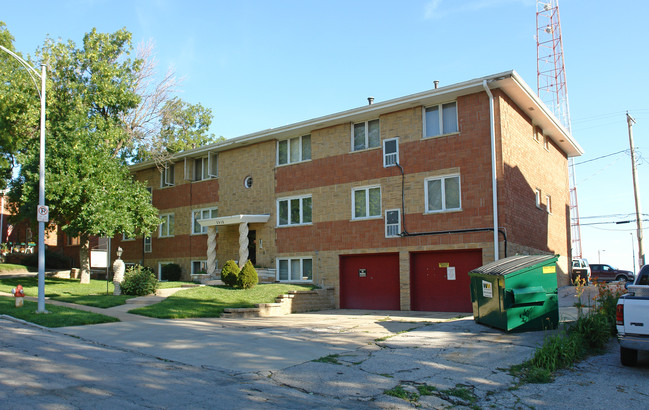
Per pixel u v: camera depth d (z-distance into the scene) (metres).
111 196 21.81
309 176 22.17
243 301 17.59
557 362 8.95
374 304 20.00
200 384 7.77
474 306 13.39
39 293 14.38
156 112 29.00
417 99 18.89
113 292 19.67
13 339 10.83
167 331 12.38
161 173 28.84
